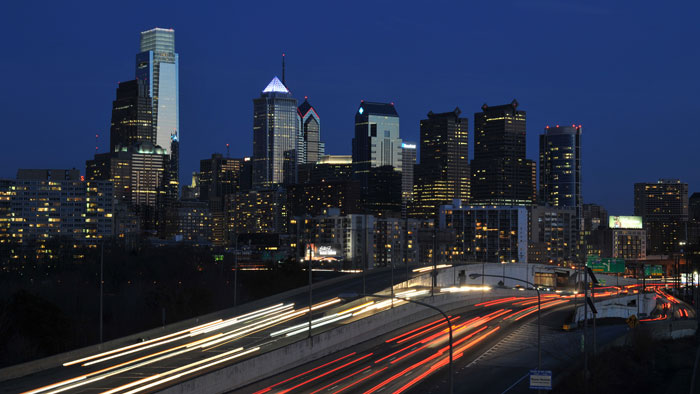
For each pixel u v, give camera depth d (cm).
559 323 14288
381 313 12488
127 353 9456
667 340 14475
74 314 16888
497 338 12131
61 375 8044
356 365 9675
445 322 13950
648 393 9269
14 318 12900
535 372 7275
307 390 8112
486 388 8494
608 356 10600
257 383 8519
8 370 7906
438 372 9281
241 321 12531
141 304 18012
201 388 7588
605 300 18675
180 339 10606
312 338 10106
